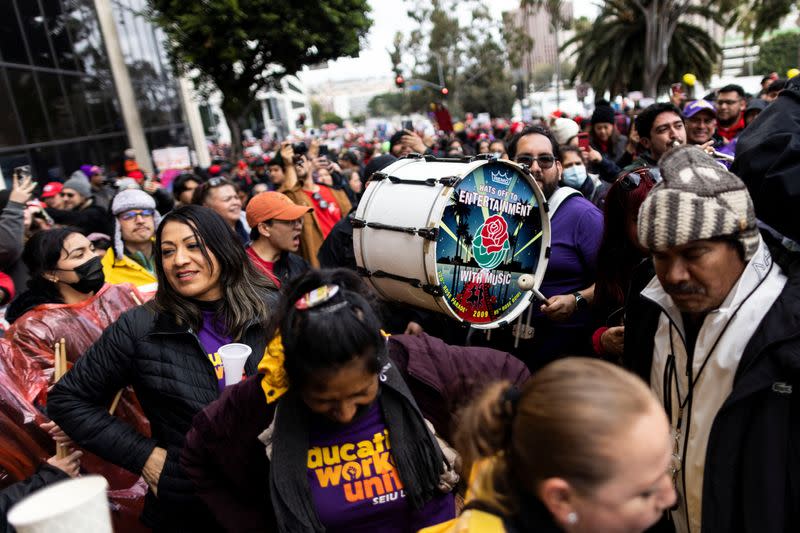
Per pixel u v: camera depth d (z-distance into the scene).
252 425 1.66
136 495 2.57
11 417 2.31
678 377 1.70
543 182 3.07
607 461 0.92
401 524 1.65
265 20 17.23
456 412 1.64
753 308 1.48
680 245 1.43
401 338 1.79
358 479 1.60
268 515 1.75
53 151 13.16
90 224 5.84
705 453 1.55
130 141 18.56
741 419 1.47
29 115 12.23
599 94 34.97
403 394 1.60
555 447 0.95
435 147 12.59
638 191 2.23
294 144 5.52
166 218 2.25
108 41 17.84
